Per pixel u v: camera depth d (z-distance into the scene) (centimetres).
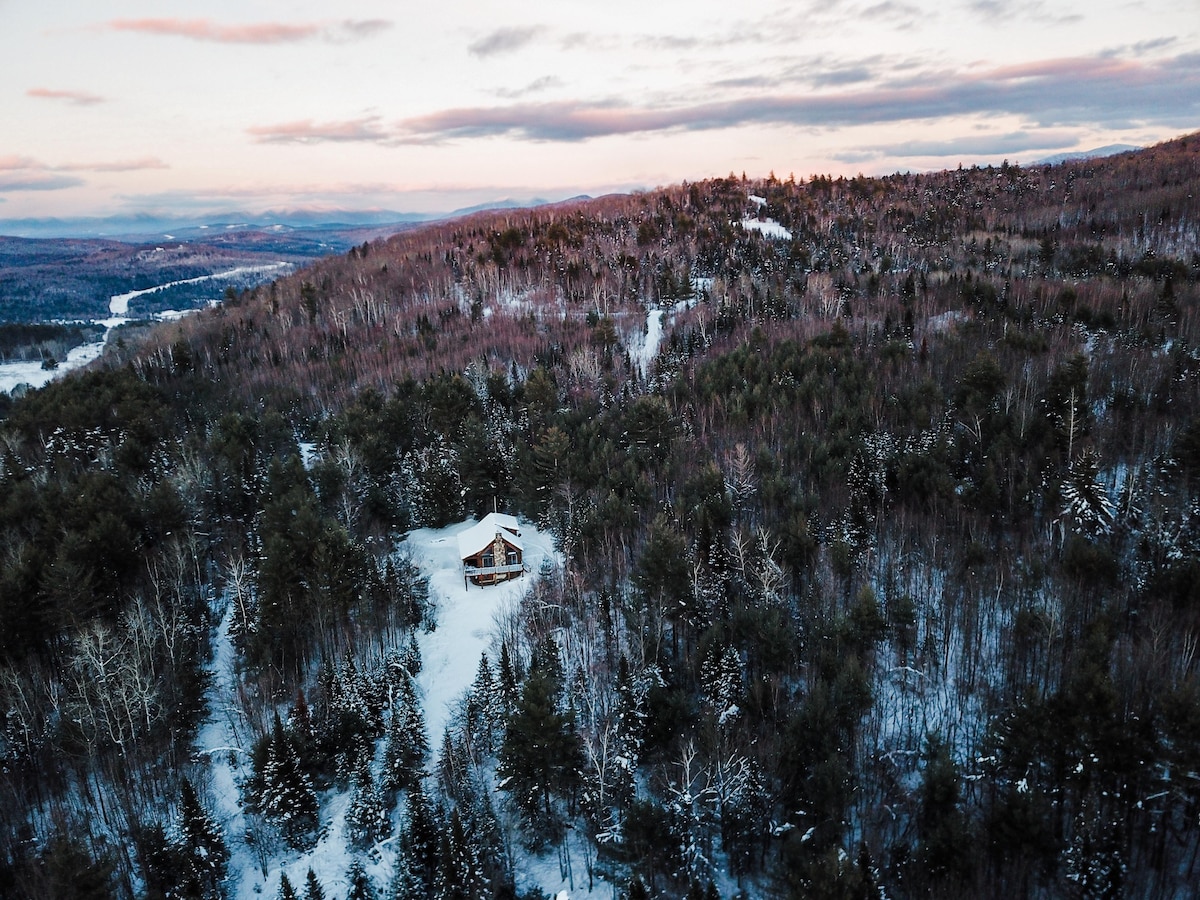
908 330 12044
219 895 4619
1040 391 8644
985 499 6850
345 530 6950
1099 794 4241
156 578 6844
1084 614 5650
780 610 5803
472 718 5616
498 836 4831
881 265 16950
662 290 17012
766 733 5044
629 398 11425
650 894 4238
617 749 5062
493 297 18275
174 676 6109
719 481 7481
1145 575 5756
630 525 7350
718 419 9831
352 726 5516
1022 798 4144
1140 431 7669
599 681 5769
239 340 16612
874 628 5550
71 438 9606
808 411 9356
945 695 5609
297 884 4700
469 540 7956
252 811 5150
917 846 4297
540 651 6025
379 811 4956
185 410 12031
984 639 6016
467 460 9088
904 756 5075
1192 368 8594
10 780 5159
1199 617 5188
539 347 14325
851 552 6550
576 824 5025
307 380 13812
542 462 8550
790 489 7362
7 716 5297
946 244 18425
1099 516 6266
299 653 6456
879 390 9444
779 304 14825
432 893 4416
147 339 18750
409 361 14150
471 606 7369
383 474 9356
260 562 6806
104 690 5441
